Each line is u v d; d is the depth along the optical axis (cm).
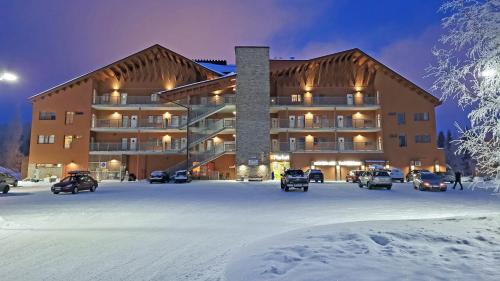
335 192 2308
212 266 621
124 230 974
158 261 653
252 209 1447
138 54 4597
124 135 4722
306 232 835
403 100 4625
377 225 897
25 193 2358
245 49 4509
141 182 3931
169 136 4747
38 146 4444
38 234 915
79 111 4509
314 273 513
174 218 1205
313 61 4631
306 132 4725
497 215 1077
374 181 2583
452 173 3525
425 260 589
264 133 4350
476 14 838
